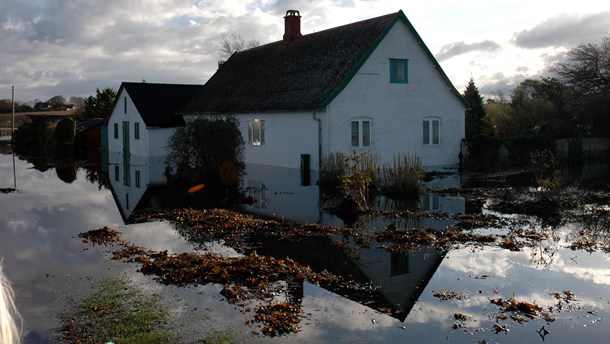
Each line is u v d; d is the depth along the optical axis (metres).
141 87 36.16
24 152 45.72
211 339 6.78
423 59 25.23
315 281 9.04
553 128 35.69
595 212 14.66
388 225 13.34
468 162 26.55
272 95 26.58
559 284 8.80
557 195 16.66
